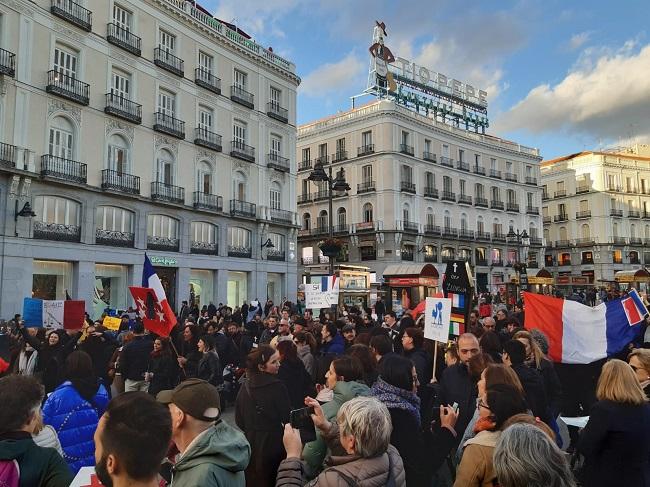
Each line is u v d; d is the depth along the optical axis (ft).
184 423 9.06
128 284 91.15
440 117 181.37
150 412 7.12
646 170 226.38
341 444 10.60
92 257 84.74
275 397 14.62
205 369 28.84
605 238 213.87
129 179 90.94
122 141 91.97
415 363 21.11
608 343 24.71
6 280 73.46
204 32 107.96
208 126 109.29
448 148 172.76
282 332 30.07
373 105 158.61
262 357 15.26
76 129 83.76
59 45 82.69
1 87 73.97
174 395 9.30
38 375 25.71
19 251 75.15
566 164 228.43
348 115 164.25
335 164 166.20
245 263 113.60
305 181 173.68
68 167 81.51
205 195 105.09
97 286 87.10
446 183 170.30
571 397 24.52
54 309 33.94
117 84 91.66
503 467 7.49
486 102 193.88
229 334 38.29
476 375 16.62
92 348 27.43
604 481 12.23
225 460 8.70
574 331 25.08
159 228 97.76
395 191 153.17
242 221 113.80
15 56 75.72
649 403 12.69
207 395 9.28
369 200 157.17
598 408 12.52
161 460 7.01
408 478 12.26
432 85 174.91
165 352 27.30
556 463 7.34
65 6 82.89
